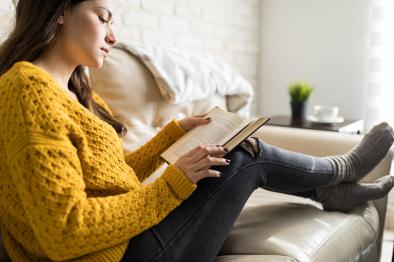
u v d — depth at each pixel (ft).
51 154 2.56
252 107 10.12
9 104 2.66
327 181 4.19
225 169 3.40
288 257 3.38
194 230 3.18
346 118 9.24
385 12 8.55
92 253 2.84
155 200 3.01
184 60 6.23
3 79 2.80
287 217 4.11
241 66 9.64
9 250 3.07
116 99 5.24
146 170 4.11
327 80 9.43
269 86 10.15
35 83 2.68
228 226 3.34
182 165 3.11
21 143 2.55
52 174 2.54
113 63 5.28
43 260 3.01
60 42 3.17
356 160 4.52
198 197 3.24
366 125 8.99
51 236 2.59
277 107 10.11
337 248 3.80
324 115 7.73
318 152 5.55
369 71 8.84
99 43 3.18
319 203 4.81
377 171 5.13
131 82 5.35
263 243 3.59
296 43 9.68
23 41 3.08
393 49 8.57
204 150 3.13
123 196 2.93
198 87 6.10
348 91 9.23
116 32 6.83
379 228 5.04
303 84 8.32
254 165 3.58
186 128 4.08
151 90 5.57
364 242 4.23
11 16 4.45
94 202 2.75
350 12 8.99
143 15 7.26
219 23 8.89
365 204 4.71
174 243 3.10
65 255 2.68
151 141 4.16
